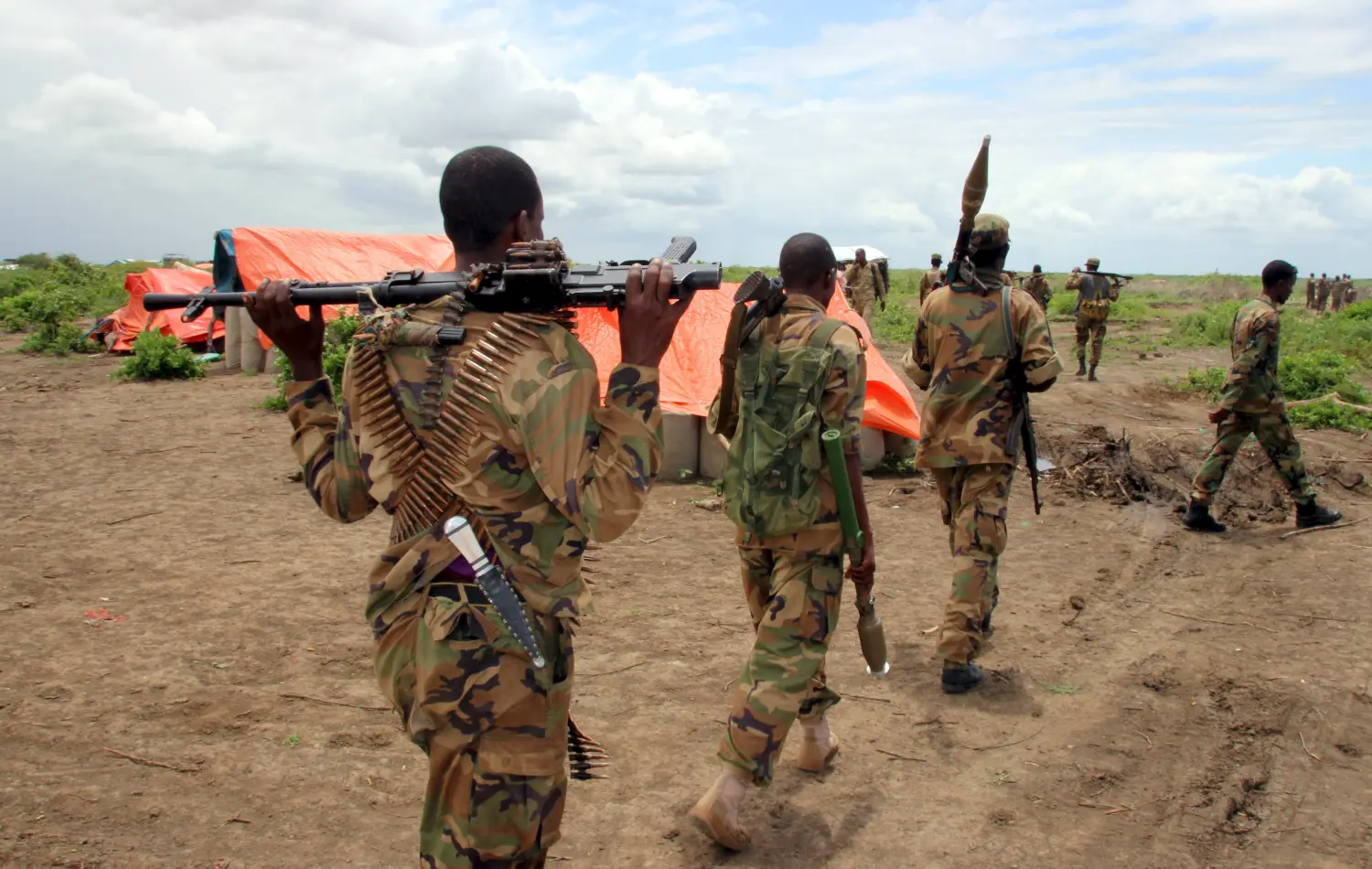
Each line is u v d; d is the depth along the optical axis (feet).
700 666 15.61
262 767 12.16
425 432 6.65
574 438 6.30
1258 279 175.32
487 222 6.89
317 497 7.23
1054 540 22.81
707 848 10.87
